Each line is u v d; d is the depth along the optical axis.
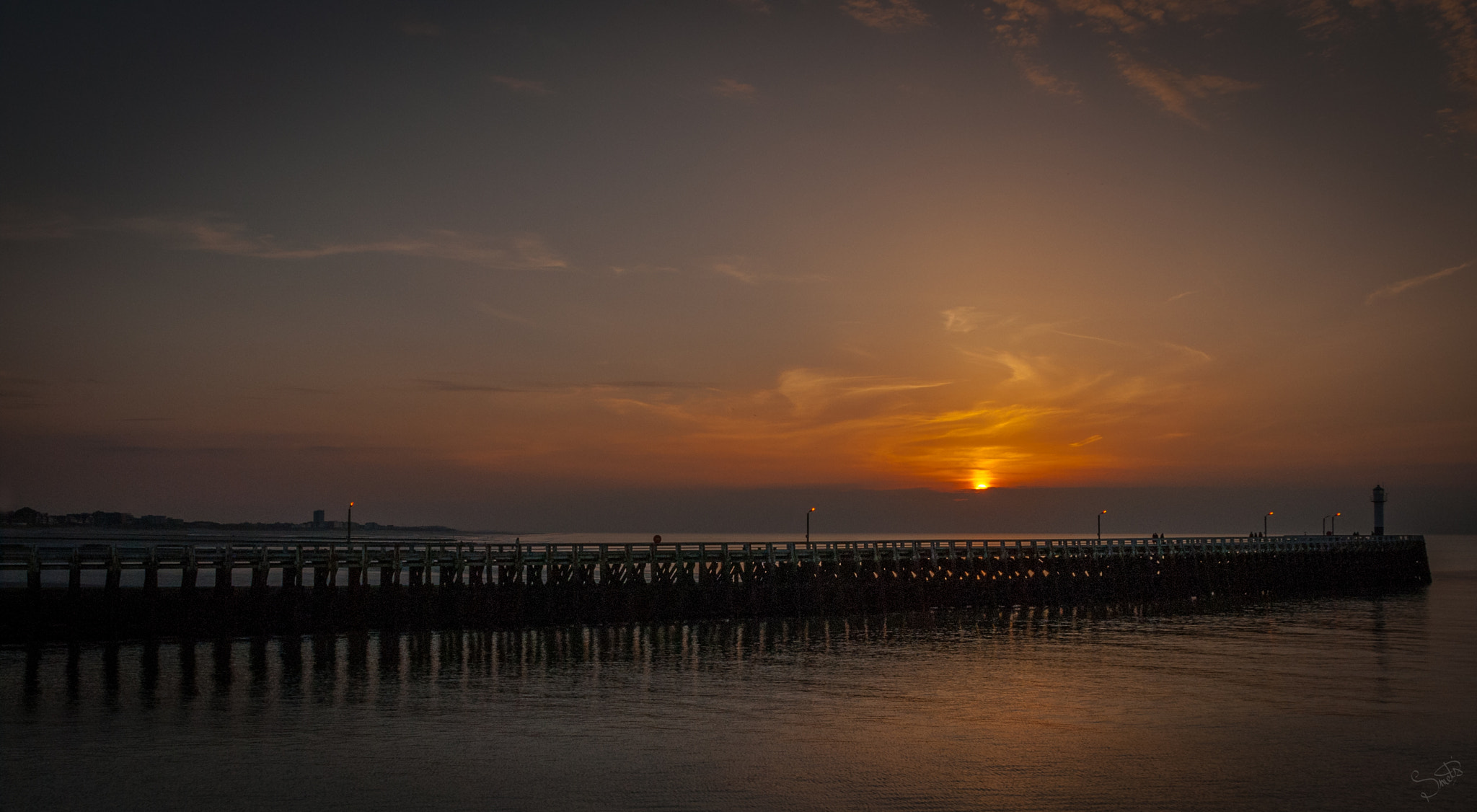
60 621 46.62
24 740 30.61
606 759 29.42
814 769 28.70
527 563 56.12
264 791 26.34
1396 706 37.09
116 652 44.84
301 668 42.06
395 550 53.38
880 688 39.81
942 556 72.75
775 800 26.12
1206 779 28.14
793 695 38.28
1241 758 30.16
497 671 42.38
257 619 49.78
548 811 25.17
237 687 38.19
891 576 69.00
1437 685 41.19
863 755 30.16
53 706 34.75
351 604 51.62
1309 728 33.62
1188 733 33.00
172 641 47.62
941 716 35.06
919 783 27.59
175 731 31.89
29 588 46.16
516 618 54.34
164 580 93.19
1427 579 114.12
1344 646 52.91
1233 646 52.56
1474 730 33.53
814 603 64.31
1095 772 28.69
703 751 30.41
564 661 45.09
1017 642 53.53
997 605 74.50
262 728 32.31
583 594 56.16
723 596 61.06
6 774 27.42
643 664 44.50
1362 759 30.06
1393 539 111.81
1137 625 63.16
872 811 25.45
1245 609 75.38
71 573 46.41
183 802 25.48
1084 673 43.66
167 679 39.47
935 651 49.59
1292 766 29.36
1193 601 83.56
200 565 48.78
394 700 36.59
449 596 53.69
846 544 69.88
